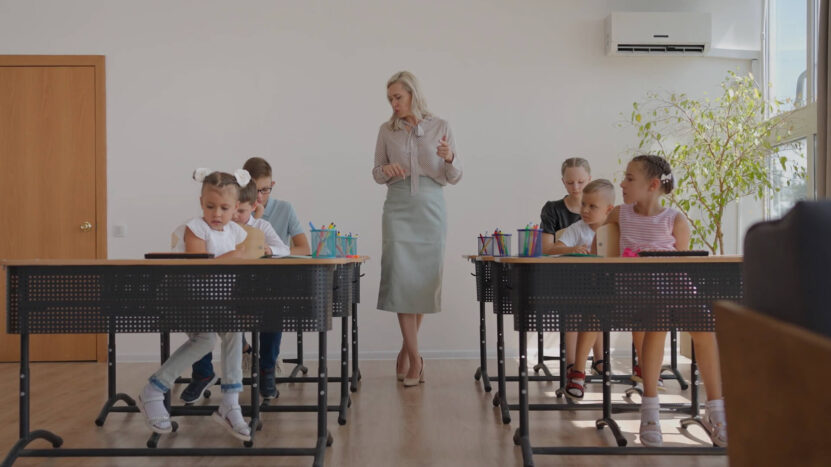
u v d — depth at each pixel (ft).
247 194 9.98
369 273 16.57
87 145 16.51
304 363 16.01
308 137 16.62
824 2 11.38
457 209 16.63
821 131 11.46
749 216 16.37
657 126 16.69
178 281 7.58
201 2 16.65
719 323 3.72
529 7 16.81
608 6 16.80
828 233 2.92
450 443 8.89
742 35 16.80
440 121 12.72
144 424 10.00
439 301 12.80
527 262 7.53
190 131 16.56
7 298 7.63
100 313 7.58
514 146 16.74
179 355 8.57
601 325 7.57
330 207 16.58
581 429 9.58
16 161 16.47
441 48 16.78
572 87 16.79
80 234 16.46
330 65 16.69
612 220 9.83
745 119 15.14
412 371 12.92
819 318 2.90
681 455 8.34
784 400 2.99
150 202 16.48
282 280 7.60
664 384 13.01
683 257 7.46
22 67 16.48
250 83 16.62
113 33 16.57
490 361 16.02
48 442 9.00
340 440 9.07
